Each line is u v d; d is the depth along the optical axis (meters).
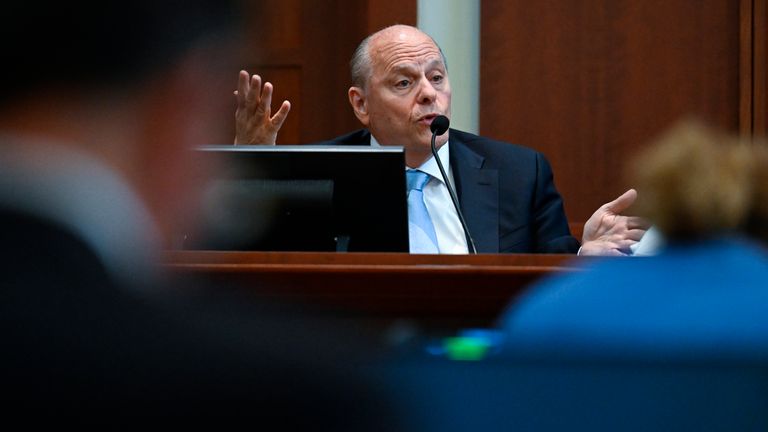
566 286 3.38
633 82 15.03
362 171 6.91
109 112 1.68
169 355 1.52
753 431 2.88
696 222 3.82
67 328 1.52
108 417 1.50
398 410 1.57
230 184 6.88
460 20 15.10
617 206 8.84
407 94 10.89
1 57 1.62
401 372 1.75
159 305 1.56
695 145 3.98
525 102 15.07
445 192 10.50
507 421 2.90
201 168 1.82
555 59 15.09
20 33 1.62
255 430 1.51
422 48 11.01
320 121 15.80
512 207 10.47
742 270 3.35
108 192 1.62
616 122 15.03
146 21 1.67
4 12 1.62
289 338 1.58
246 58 1.76
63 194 1.58
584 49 15.07
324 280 4.92
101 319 1.53
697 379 2.92
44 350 1.51
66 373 1.51
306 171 6.92
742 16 14.80
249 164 6.89
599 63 15.05
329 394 1.53
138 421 1.50
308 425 1.51
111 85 1.67
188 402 1.51
